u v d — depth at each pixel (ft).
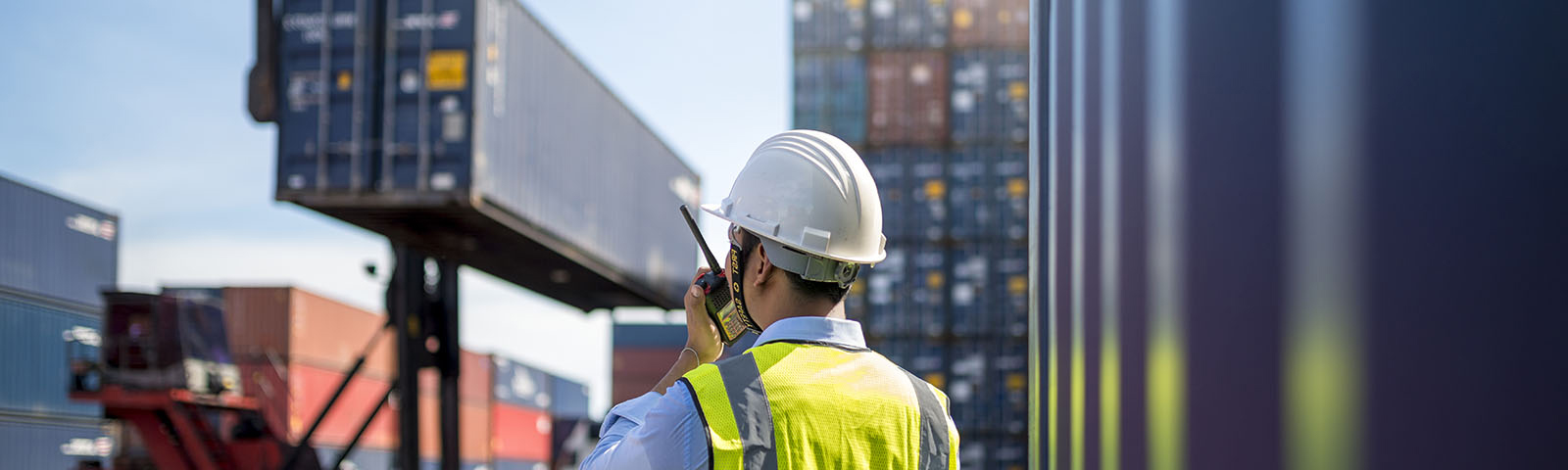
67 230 82.02
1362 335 1.10
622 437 5.60
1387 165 1.11
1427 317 1.08
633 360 125.29
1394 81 1.12
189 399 69.46
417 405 72.95
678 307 108.58
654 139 100.07
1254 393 1.19
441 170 62.03
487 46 64.13
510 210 66.69
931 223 68.28
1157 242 1.49
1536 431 1.04
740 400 5.21
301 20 63.41
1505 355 1.05
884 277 67.72
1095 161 1.95
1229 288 1.24
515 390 124.57
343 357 89.92
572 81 78.84
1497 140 1.07
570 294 99.96
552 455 136.98
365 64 62.95
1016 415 65.46
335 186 62.23
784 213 5.91
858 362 5.58
